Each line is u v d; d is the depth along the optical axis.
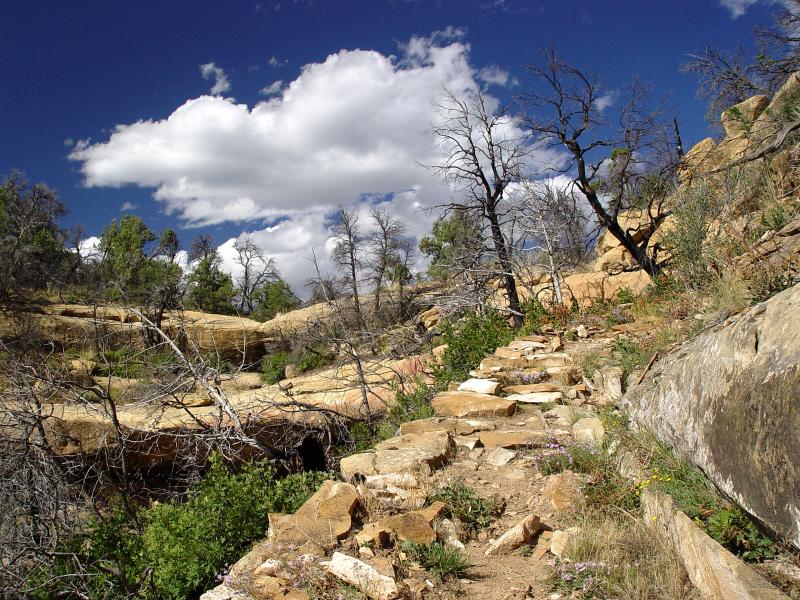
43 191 42.09
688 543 3.89
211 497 6.66
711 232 12.34
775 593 2.95
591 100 19.75
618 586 3.98
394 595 4.07
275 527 5.39
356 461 7.00
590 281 18.73
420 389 11.60
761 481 3.32
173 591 5.88
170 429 15.13
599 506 5.21
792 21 16.78
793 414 3.02
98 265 40.28
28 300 29.78
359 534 4.90
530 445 7.20
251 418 14.82
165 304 18.31
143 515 9.23
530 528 4.99
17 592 7.52
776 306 3.69
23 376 11.09
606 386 8.62
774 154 13.04
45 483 9.38
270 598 4.21
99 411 11.77
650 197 20.36
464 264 20.95
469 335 13.22
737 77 20.33
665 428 5.00
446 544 5.00
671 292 12.66
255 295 60.50
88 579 7.52
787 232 8.94
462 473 6.66
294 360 30.72
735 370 3.83
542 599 4.10
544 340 12.41
